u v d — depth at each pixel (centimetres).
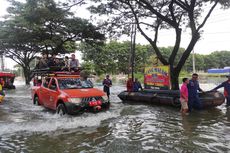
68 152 629
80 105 998
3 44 3238
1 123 937
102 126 883
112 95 2092
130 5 1859
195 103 1179
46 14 1873
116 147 656
